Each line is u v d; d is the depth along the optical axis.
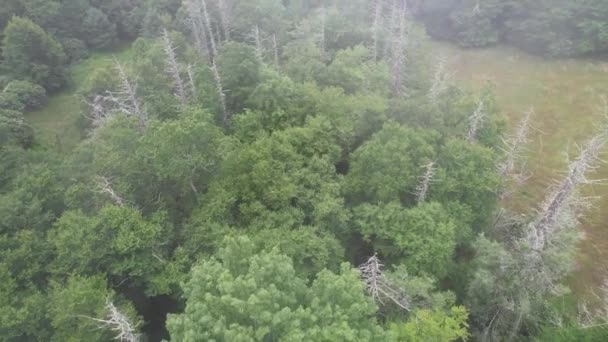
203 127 26.59
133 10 68.25
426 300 23.62
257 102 33.47
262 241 23.81
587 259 35.25
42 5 61.38
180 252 25.38
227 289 16.88
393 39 42.25
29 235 26.31
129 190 28.08
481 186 27.38
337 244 25.28
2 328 22.27
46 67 55.59
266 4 52.59
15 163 33.44
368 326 18.80
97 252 24.44
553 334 23.33
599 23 55.75
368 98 32.88
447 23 70.38
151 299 28.69
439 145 30.08
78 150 33.03
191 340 15.89
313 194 26.72
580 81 55.38
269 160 26.73
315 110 33.00
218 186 26.95
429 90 36.41
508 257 24.83
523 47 64.38
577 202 25.41
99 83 44.78
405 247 25.86
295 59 41.19
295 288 19.22
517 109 52.91
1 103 48.53
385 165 26.75
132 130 31.06
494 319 26.62
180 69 38.06
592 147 22.97
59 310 21.84
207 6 55.34
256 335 16.12
